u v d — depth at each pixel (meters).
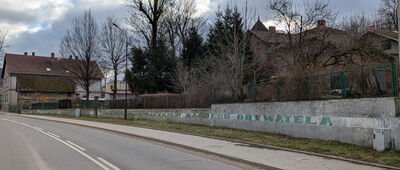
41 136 17.59
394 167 8.46
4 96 80.56
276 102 15.57
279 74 20.50
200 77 35.62
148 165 9.31
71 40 65.12
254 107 17.06
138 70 38.22
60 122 31.52
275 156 10.52
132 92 38.69
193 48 40.66
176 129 19.88
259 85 17.23
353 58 18.89
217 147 12.56
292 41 21.89
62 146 13.37
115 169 8.68
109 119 31.83
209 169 8.89
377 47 20.03
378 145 10.30
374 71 11.26
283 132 15.05
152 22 39.19
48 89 68.44
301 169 8.55
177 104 24.86
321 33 21.84
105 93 79.56
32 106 56.84
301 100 14.12
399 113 10.23
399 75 11.01
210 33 36.88
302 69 16.22
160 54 38.25
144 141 15.56
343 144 11.72
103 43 48.19
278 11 21.77
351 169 8.52
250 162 9.69
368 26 34.62
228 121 19.08
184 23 42.97
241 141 14.12
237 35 23.47
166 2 40.56
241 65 22.31
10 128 23.45
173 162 9.88
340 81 12.64
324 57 20.33
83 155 11.01
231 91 19.47
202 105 22.11
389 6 38.59
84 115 40.00
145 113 28.14
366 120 11.08
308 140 13.22
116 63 48.91
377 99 10.75
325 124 12.76
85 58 47.69
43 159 10.20
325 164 9.20
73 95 71.88
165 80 37.84
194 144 13.45
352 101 11.66
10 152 11.70
